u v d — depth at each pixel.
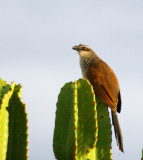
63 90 7.89
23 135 6.80
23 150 6.79
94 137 7.88
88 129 7.89
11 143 6.82
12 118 6.82
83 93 7.80
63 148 7.84
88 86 7.76
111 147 8.82
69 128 7.80
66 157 7.87
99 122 8.95
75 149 7.57
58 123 7.91
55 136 7.94
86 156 8.01
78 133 7.89
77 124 7.82
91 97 7.77
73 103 7.71
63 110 7.87
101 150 8.77
